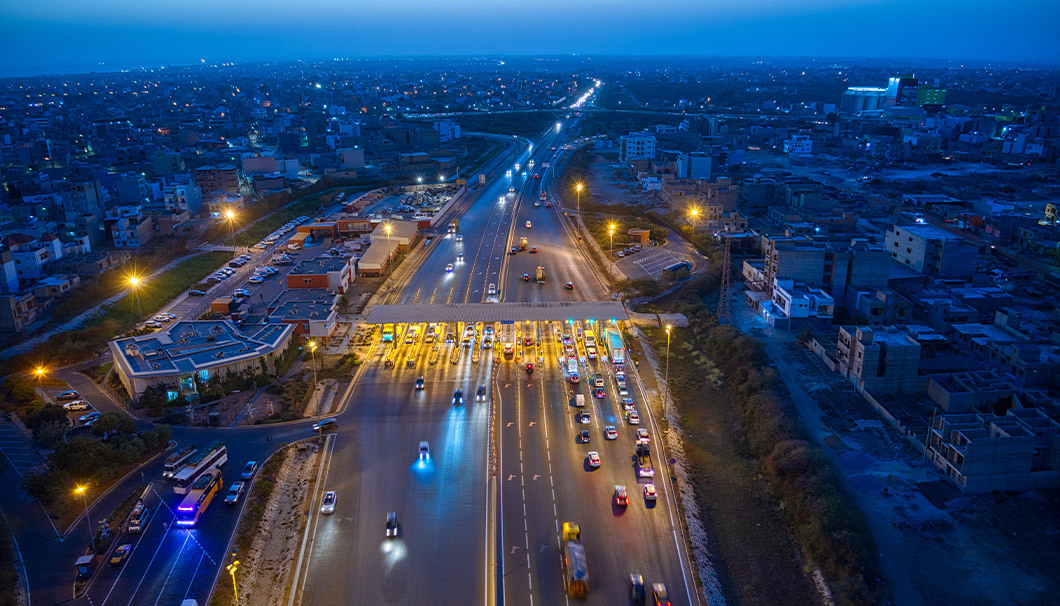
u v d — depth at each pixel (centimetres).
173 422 11075
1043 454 9238
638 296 17050
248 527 8581
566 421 11212
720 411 11844
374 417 11331
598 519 8888
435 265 19712
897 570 7800
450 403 11775
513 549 8344
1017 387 10969
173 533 8488
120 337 14738
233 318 14875
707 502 9569
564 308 13788
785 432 10269
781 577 8100
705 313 15550
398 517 8900
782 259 15600
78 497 9162
